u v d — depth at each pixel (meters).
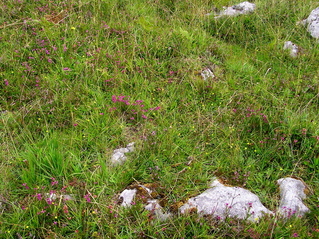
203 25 3.29
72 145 2.09
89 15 3.07
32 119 2.22
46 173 1.96
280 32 3.12
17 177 1.94
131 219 1.79
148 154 2.08
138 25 2.99
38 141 2.12
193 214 1.78
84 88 2.41
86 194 1.86
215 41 3.04
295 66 2.85
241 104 2.40
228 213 1.79
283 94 2.51
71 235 1.73
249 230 1.71
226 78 2.64
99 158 2.00
